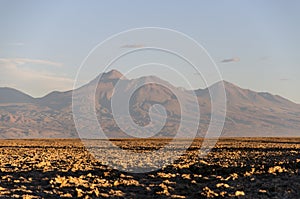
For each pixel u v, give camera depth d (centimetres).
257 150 5272
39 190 2438
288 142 8231
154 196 2330
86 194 2308
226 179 2697
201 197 2256
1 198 2189
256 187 2428
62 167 3388
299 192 2284
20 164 3678
